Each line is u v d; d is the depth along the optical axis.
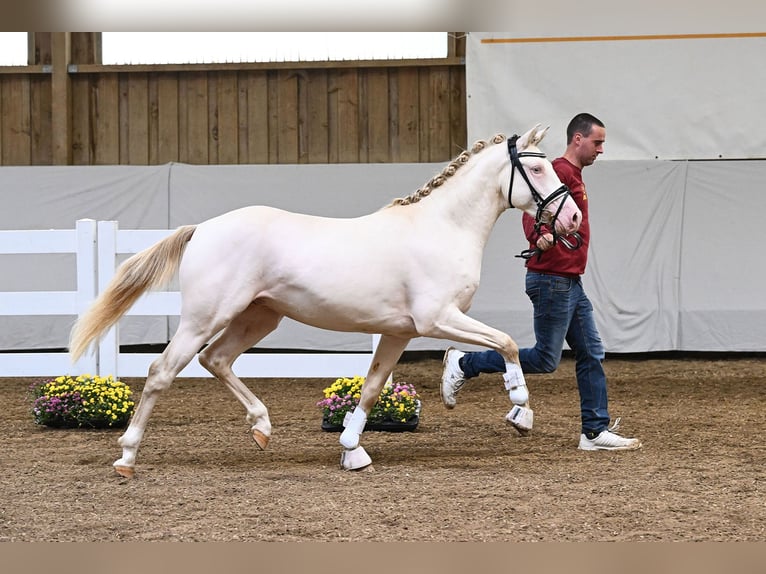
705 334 11.34
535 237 5.79
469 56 11.48
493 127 11.50
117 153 12.45
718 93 11.34
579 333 6.10
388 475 5.33
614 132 11.45
